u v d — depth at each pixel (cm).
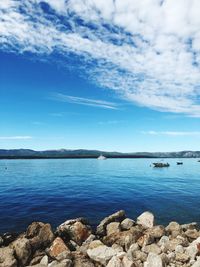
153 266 1232
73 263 1321
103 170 11000
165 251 1464
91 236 1800
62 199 3903
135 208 3294
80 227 1839
